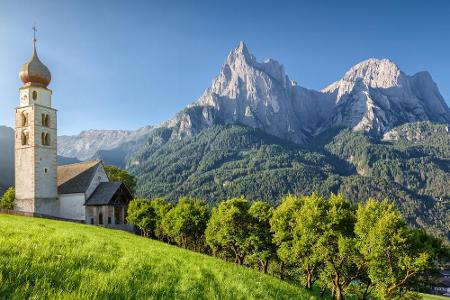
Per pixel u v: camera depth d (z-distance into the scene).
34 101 74.75
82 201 77.62
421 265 34.72
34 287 8.30
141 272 13.52
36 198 72.56
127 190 83.56
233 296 13.39
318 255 41.62
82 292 8.40
